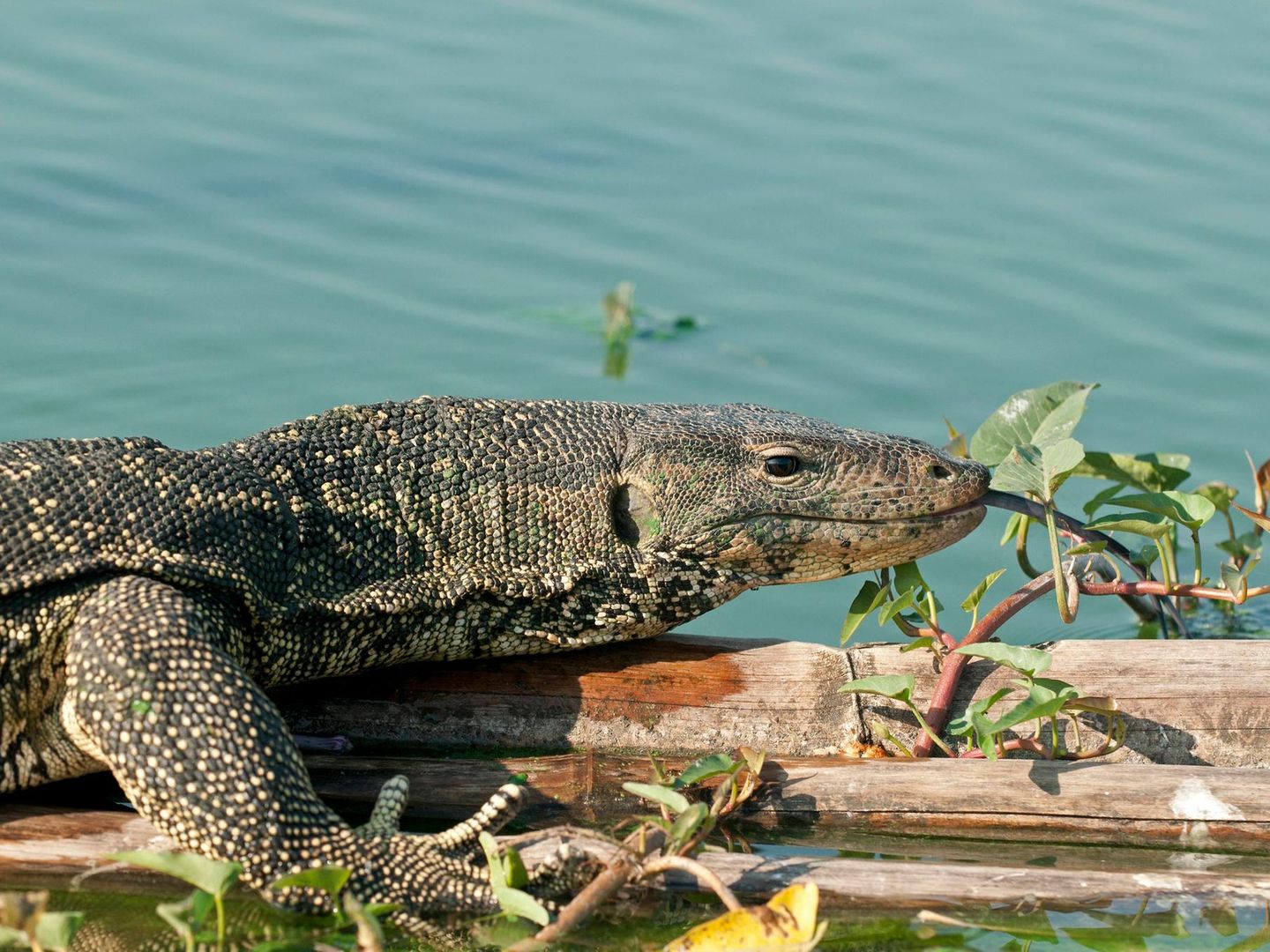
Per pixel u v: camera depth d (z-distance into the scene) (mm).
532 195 16719
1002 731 7664
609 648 8109
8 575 6816
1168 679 7742
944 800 7363
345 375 13383
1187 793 7277
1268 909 6754
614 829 6852
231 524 7289
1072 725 7840
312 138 17516
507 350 13945
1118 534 11789
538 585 7773
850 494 7965
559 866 6617
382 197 16500
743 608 11102
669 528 7898
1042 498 7906
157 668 6609
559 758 7535
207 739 6547
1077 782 7324
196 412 12727
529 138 17812
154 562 7000
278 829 6535
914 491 7988
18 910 5457
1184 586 8461
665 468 7914
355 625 7566
